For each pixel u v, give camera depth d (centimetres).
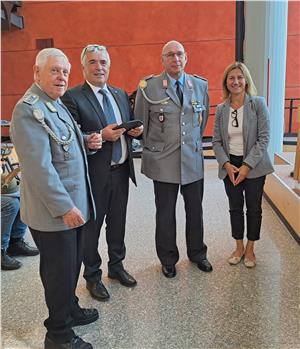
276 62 486
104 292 240
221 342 196
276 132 506
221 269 278
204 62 895
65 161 171
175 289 251
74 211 164
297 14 850
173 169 258
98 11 905
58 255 172
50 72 167
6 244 285
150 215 404
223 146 278
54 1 909
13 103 959
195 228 276
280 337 199
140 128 232
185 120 256
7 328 212
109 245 260
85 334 206
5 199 280
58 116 171
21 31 929
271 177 418
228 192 282
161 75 259
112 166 239
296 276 263
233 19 868
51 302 178
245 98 270
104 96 234
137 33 905
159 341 198
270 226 361
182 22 888
